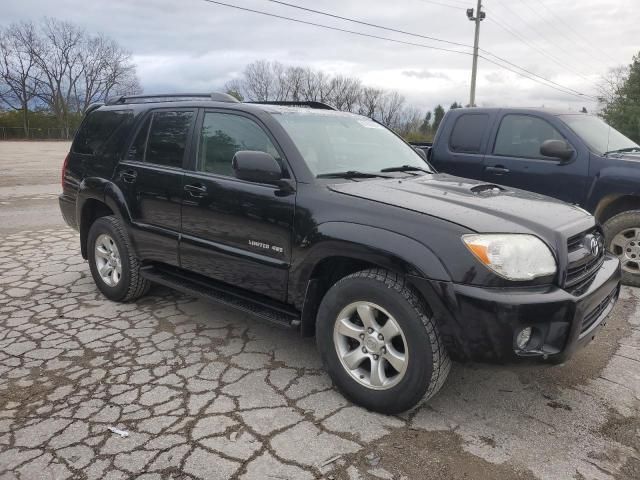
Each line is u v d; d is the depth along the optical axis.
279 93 66.12
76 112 70.88
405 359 2.86
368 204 3.05
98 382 3.38
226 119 3.93
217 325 4.34
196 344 3.97
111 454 2.66
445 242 2.73
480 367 2.79
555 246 2.82
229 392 3.27
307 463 2.61
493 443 2.79
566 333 2.71
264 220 3.44
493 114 6.35
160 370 3.55
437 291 2.70
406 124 65.50
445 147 6.70
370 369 3.07
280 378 3.46
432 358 2.79
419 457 2.67
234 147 3.81
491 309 2.61
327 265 3.28
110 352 3.83
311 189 3.29
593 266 3.18
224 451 2.69
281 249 3.37
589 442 2.82
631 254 5.49
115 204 4.59
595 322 3.04
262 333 4.19
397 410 2.96
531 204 3.31
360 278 2.99
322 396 3.23
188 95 4.50
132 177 4.48
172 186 4.10
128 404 3.12
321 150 3.66
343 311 3.10
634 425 2.98
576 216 3.24
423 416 3.03
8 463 2.59
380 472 2.55
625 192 5.30
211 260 3.86
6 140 59.72
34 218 9.30
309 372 3.55
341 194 3.19
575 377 3.52
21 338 4.06
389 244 2.84
